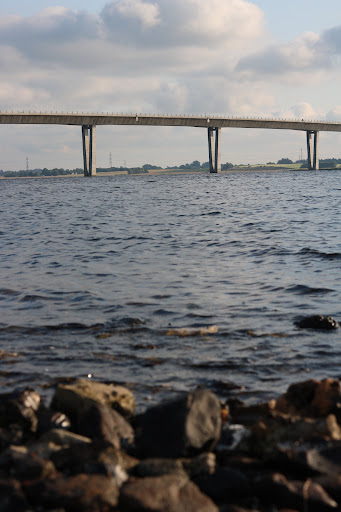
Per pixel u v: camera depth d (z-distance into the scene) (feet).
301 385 23.66
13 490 16.29
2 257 79.30
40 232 116.26
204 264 68.59
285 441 19.63
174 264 69.15
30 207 213.87
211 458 18.65
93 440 20.13
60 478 16.88
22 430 21.43
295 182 451.94
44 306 47.42
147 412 20.93
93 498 15.80
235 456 19.63
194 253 78.89
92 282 57.88
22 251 85.71
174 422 19.93
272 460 18.57
